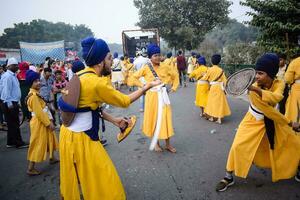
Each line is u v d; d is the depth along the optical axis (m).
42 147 4.86
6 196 4.25
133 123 3.26
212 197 3.75
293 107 5.45
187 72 21.28
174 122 7.97
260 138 3.52
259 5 10.09
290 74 5.43
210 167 4.71
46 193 4.27
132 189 4.13
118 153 5.66
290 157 3.52
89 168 2.77
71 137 2.78
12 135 6.67
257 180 4.11
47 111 5.09
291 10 9.51
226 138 6.24
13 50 27.97
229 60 16.48
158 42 20.88
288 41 9.68
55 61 14.06
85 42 2.80
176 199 3.78
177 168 4.75
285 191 3.77
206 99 8.22
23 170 5.22
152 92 5.29
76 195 2.84
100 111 3.06
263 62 3.32
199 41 29.25
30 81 4.77
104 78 2.76
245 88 3.08
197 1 28.19
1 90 6.97
